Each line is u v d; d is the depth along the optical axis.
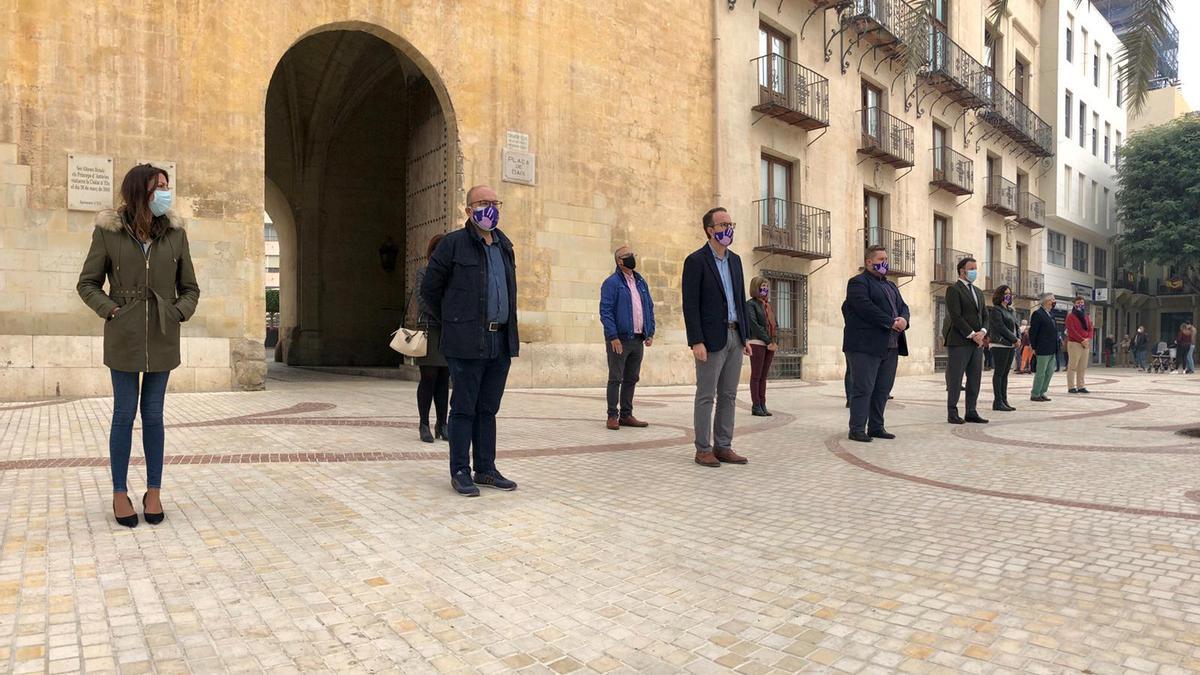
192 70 10.87
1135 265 36.38
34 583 2.97
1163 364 30.83
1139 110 5.71
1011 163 31.83
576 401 11.48
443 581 3.13
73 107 10.12
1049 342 12.70
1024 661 2.38
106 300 3.66
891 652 2.46
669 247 16.38
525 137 14.01
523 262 13.95
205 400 9.87
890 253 23.11
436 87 13.27
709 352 5.96
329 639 2.53
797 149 19.66
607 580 3.17
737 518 4.24
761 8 18.58
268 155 21.30
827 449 6.93
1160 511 4.41
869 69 22.42
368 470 5.39
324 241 21.81
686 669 2.34
